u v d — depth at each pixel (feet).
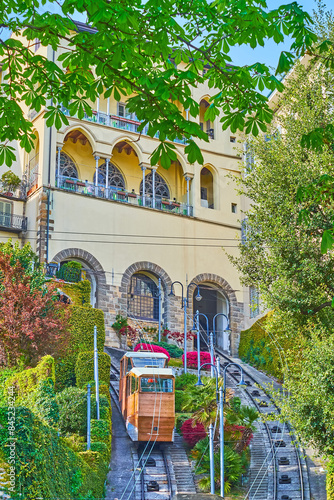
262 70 32.68
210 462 78.18
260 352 142.41
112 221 150.00
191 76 30.19
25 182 150.00
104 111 160.15
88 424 78.33
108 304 144.77
